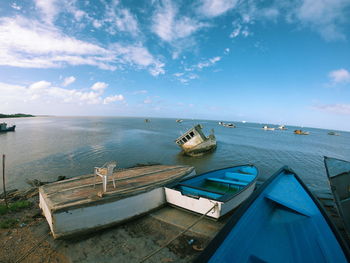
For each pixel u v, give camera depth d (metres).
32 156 24.30
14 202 10.15
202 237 6.60
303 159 28.66
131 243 6.28
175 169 11.91
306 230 5.45
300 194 7.61
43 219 7.74
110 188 7.89
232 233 4.62
